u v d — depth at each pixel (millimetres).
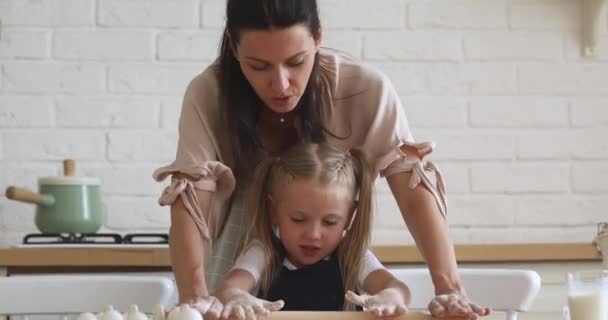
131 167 2801
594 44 2893
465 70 2875
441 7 2879
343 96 1646
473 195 2859
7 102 2785
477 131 2869
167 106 2820
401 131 1625
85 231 2584
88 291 1805
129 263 2354
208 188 1553
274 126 1692
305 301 1657
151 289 1795
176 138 2814
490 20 2891
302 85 1479
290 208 1628
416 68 2865
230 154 1664
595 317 1427
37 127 2793
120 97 2812
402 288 1578
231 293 1382
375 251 2430
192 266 1482
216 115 1634
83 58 2811
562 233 2875
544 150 2881
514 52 2891
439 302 1248
